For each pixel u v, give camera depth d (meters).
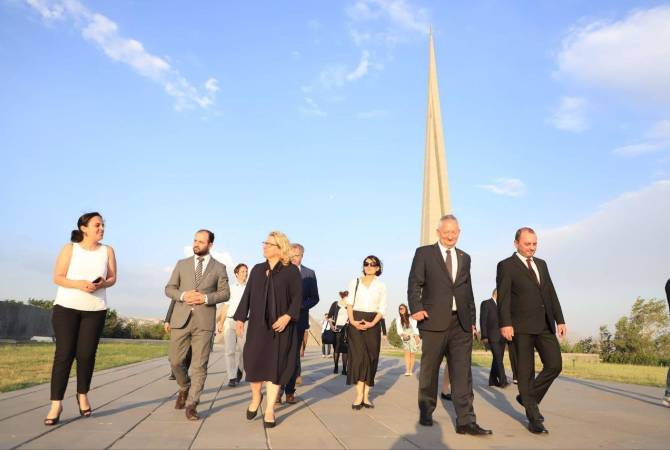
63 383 5.09
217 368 12.98
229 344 8.86
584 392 9.39
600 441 4.90
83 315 5.32
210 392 8.04
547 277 5.70
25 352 16.66
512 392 9.09
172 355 5.86
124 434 4.66
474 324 5.61
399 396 8.21
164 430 4.91
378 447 4.41
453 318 5.54
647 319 25.41
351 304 6.87
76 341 5.30
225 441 4.50
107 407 6.22
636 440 4.96
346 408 6.75
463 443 4.68
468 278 5.71
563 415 6.62
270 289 5.60
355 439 4.73
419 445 4.54
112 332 37.47
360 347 6.76
